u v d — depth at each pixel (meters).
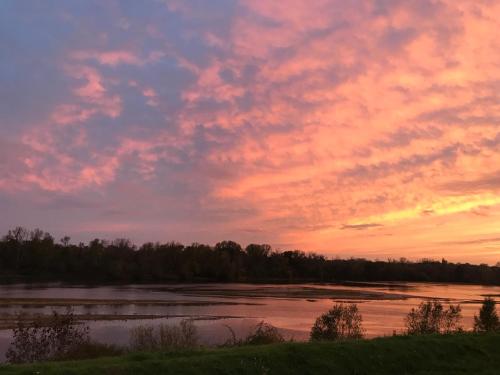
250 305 74.06
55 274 161.00
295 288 133.50
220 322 49.81
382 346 13.62
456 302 89.06
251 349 12.88
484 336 15.70
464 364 13.16
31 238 168.62
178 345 17.98
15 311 58.25
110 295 92.94
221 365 11.46
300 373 11.80
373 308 71.69
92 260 166.00
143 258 170.00
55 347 16.64
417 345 14.02
